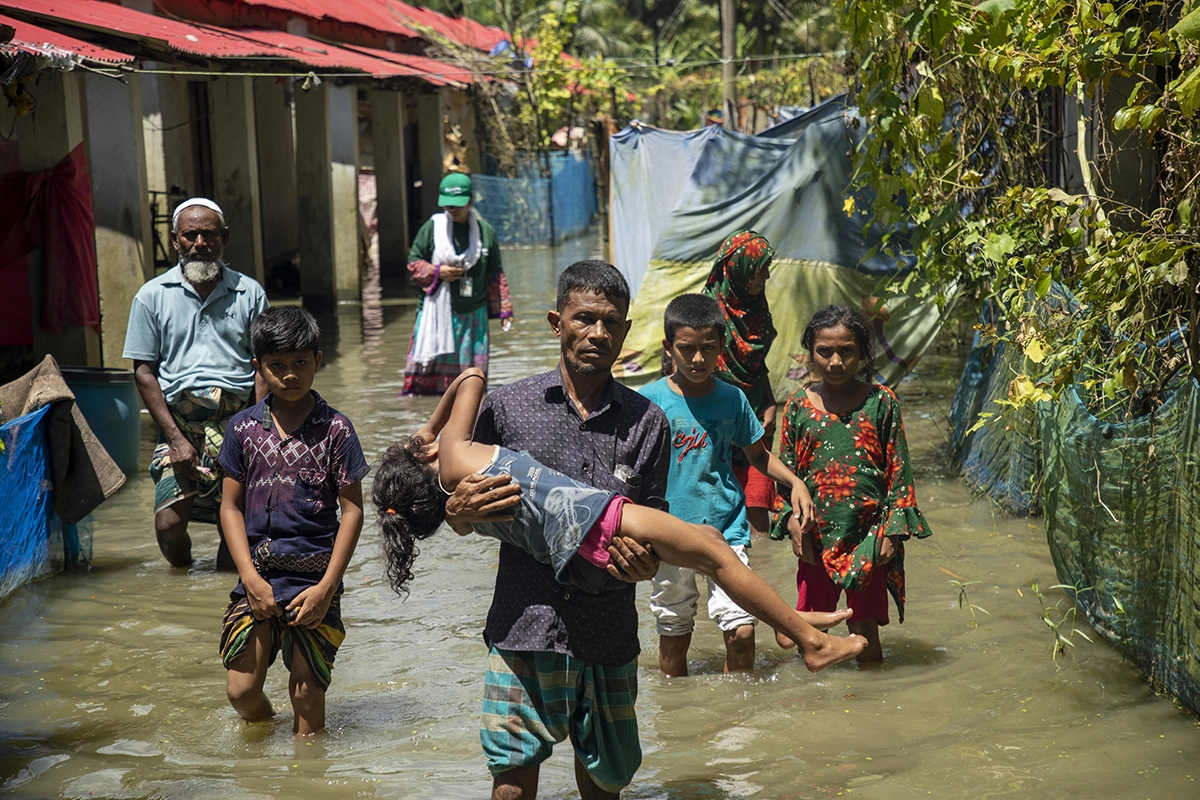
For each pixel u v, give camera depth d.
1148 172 6.04
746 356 6.40
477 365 10.29
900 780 3.74
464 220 10.05
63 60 8.02
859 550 4.77
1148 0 4.82
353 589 6.04
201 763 4.04
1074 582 5.16
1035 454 6.47
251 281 6.35
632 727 3.45
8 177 9.13
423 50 23.91
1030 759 3.86
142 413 10.37
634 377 10.27
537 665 3.30
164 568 6.39
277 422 4.50
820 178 9.78
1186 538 4.11
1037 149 6.80
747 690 4.62
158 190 18.09
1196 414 4.04
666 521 3.21
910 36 5.33
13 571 5.86
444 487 3.41
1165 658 4.33
